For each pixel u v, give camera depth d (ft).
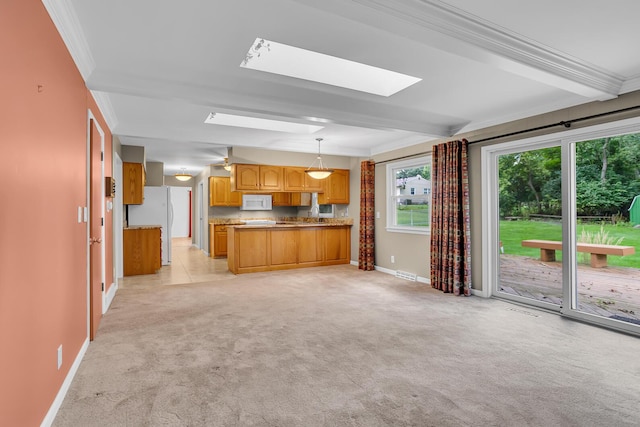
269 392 7.02
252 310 12.76
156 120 14.44
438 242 16.02
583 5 6.39
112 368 8.01
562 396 6.86
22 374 4.89
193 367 8.11
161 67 9.12
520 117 13.03
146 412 6.30
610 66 9.02
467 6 6.42
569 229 11.75
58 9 6.09
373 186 21.26
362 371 7.94
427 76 9.77
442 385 7.31
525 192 14.23
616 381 7.45
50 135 6.02
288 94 11.20
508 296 14.03
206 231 29.55
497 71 9.42
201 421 6.05
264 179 21.80
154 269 20.30
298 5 6.38
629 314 11.09
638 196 10.80
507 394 6.95
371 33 7.43
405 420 6.10
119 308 13.01
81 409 6.37
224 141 17.46
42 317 5.65
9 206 4.49
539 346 9.37
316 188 23.06
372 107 12.59
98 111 11.26
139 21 6.91
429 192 17.89
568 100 11.48
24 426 4.95
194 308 13.02
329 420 6.09
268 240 21.15
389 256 20.13
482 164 14.56
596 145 11.75
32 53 5.19
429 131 15.03
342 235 23.62
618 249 11.25
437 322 11.37
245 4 6.35
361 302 13.84
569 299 11.77
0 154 4.24
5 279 4.39
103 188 12.32
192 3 6.31
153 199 23.79
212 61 8.84
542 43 7.78
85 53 8.11
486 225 14.48
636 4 6.34
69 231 7.27
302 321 11.50
